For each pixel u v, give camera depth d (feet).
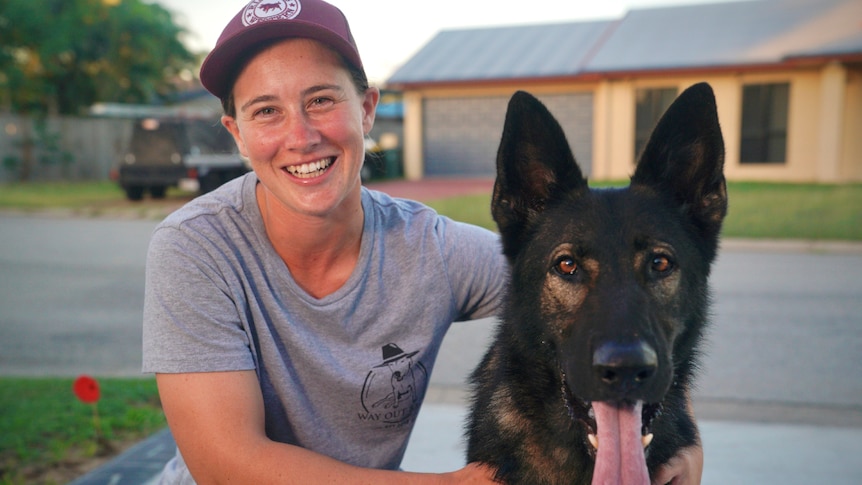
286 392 7.75
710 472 12.16
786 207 46.98
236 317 7.48
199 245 7.52
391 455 8.64
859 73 62.13
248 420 7.07
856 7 72.84
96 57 95.55
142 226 46.32
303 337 7.78
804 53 60.75
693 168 8.50
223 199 8.05
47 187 74.49
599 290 7.47
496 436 8.41
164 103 108.17
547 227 8.34
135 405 15.26
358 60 7.71
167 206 55.31
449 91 75.97
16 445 13.00
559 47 79.30
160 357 7.12
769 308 24.17
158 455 12.45
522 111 8.50
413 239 8.49
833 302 25.00
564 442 8.32
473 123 75.97
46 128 82.38
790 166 64.64
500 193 8.66
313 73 7.46
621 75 66.85
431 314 8.43
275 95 7.41
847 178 63.62
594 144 71.10
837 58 59.72
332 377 7.86
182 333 7.15
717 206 8.45
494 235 9.48
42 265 33.19
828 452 12.94
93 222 48.44
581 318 7.43
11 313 24.30
